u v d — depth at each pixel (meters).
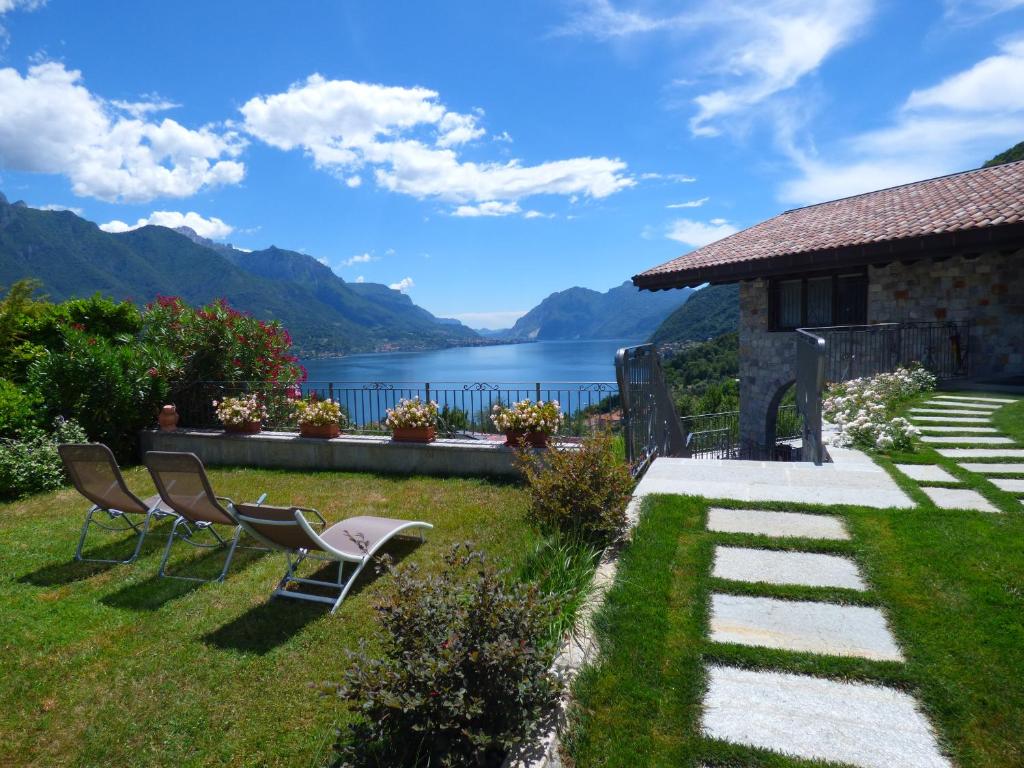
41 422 8.41
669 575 3.40
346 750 2.33
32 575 4.77
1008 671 2.44
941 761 2.07
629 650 2.76
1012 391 9.21
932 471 4.98
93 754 2.72
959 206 11.45
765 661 2.62
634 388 5.68
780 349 14.95
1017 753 2.07
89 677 3.31
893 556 3.40
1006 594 2.93
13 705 3.09
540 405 6.82
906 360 11.64
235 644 3.59
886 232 11.34
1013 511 3.96
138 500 5.15
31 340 10.52
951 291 11.92
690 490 4.67
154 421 9.53
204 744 2.75
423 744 2.32
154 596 4.31
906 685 2.44
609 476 4.30
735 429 16.11
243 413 8.45
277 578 4.51
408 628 2.52
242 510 4.18
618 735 2.30
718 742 2.20
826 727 2.25
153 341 10.16
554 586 3.37
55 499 7.00
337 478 7.29
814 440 5.84
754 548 3.68
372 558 4.71
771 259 12.72
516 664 2.33
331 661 3.36
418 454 7.29
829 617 2.93
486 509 5.71
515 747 2.27
